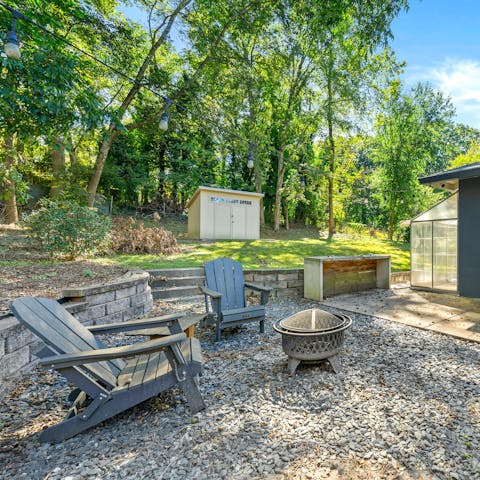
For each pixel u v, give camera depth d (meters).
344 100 14.85
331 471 1.55
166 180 18.56
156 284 5.34
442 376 2.64
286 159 16.44
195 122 13.33
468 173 4.93
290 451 1.70
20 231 9.00
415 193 17.61
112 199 16.55
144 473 1.55
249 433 1.87
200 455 1.67
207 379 2.61
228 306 4.02
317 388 2.44
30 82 4.68
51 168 12.28
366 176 21.45
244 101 14.38
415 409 2.12
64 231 5.84
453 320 4.38
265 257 8.11
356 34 11.14
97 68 9.62
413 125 17.16
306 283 5.93
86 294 3.49
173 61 13.40
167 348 2.00
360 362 2.95
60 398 2.28
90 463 1.62
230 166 21.27
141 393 1.95
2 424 1.96
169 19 10.59
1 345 2.29
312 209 21.53
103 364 2.20
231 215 13.85
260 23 11.03
